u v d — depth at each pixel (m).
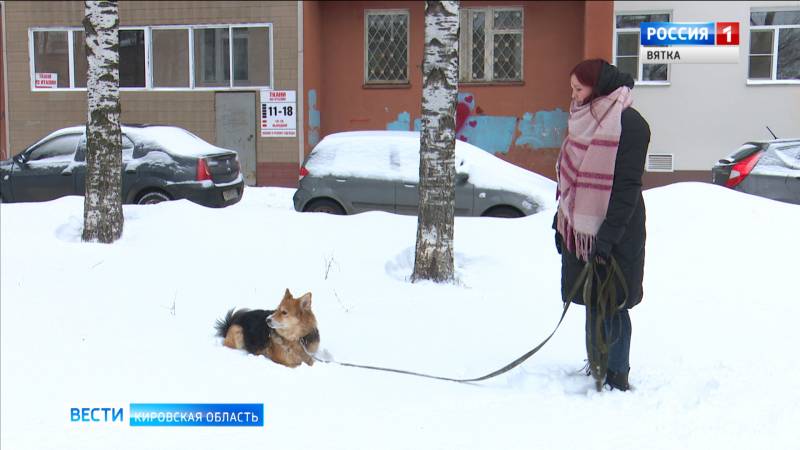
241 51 18.50
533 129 19.00
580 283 4.33
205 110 18.62
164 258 7.45
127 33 18.83
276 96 18.30
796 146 11.84
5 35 19.22
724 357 4.98
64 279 6.92
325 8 19.34
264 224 8.54
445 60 6.89
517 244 7.91
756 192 11.89
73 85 19.25
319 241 7.97
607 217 4.21
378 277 6.99
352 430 4.05
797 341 5.20
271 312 5.32
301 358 5.08
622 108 4.20
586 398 4.41
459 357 5.21
